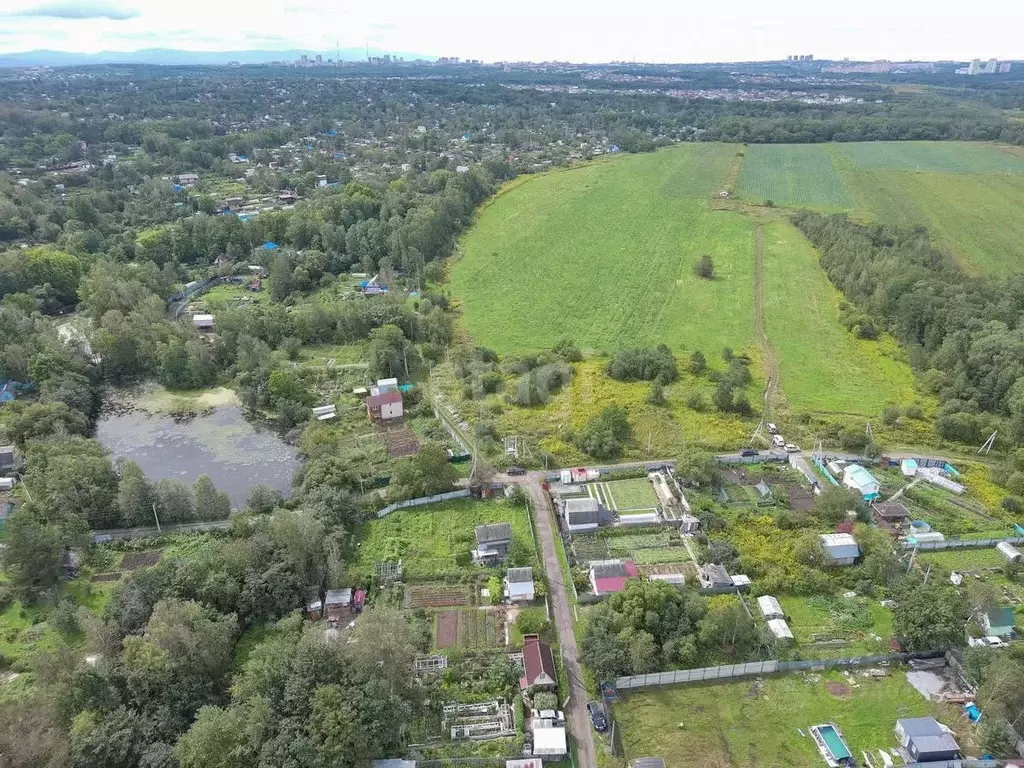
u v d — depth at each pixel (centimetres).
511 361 13675
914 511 9562
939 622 7125
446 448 10844
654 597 7350
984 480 10269
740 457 10712
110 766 5662
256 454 11488
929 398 12525
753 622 7438
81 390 12444
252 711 5788
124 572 8431
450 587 8250
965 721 6544
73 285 17012
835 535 8794
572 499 9575
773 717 6625
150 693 6278
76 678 6022
